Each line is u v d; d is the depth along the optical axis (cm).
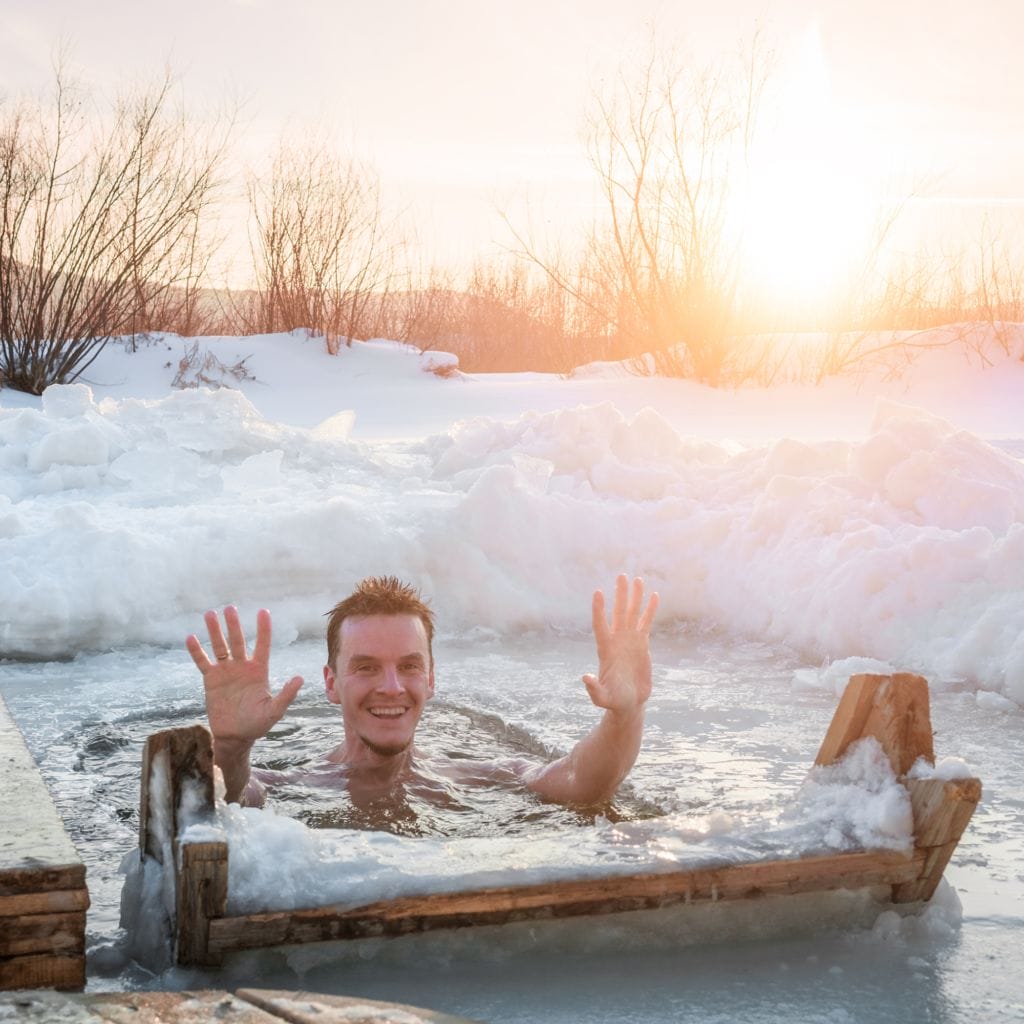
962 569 550
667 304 1902
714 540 653
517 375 2212
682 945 259
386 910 236
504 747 418
